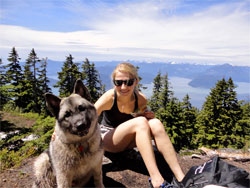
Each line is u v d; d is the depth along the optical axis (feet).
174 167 10.18
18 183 12.24
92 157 9.81
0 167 14.51
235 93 106.63
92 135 9.80
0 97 47.50
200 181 8.29
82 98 10.51
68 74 113.50
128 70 11.84
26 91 119.44
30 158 17.47
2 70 117.19
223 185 7.57
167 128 101.04
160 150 10.69
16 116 68.44
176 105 103.91
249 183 7.36
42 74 130.82
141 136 10.37
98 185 10.46
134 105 13.46
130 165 13.50
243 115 111.24
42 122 24.23
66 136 9.39
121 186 11.18
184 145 103.86
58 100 10.25
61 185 9.61
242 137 96.53
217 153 18.54
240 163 17.04
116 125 13.88
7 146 21.75
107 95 12.72
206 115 110.83
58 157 9.58
